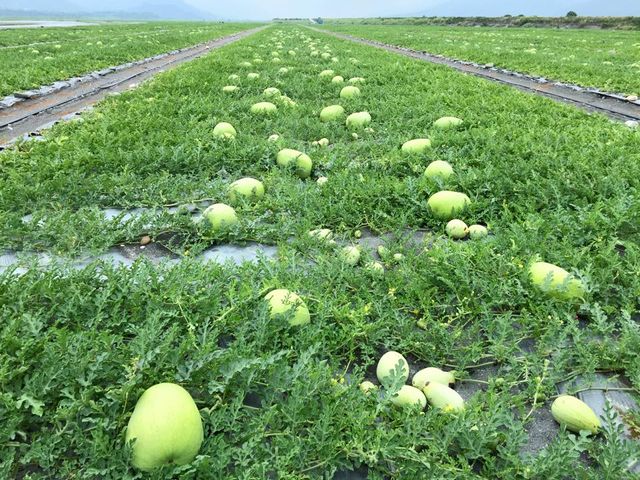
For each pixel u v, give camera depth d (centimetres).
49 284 356
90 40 2911
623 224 468
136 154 647
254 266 403
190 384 277
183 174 633
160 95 1048
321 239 462
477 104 974
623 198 486
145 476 236
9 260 442
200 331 323
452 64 2014
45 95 1236
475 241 444
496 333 357
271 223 511
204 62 1584
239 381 285
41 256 443
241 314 347
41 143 705
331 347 335
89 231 465
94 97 1283
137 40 2823
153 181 582
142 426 235
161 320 341
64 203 539
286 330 332
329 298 373
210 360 278
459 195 515
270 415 257
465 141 730
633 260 408
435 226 514
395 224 513
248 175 649
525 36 3634
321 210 523
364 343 343
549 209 523
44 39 3048
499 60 1836
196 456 242
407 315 379
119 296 353
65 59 1673
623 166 600
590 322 371
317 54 1936
